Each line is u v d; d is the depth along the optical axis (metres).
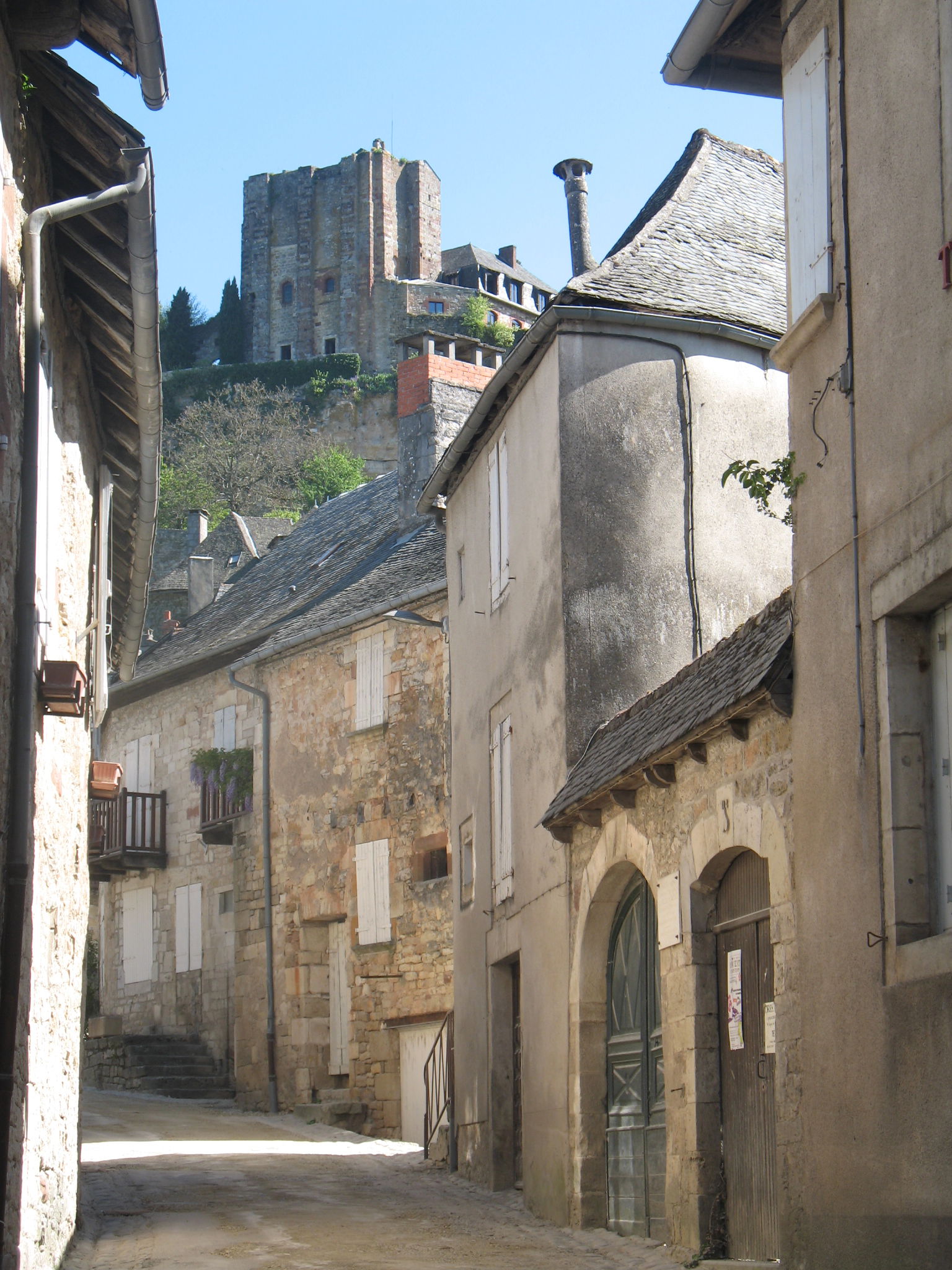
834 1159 6.70
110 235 8.04
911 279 6.37
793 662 7.41
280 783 23.00
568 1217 10.62
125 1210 11.31
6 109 6.72
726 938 8.62
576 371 12.20
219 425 69.69
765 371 12.80
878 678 6.48
